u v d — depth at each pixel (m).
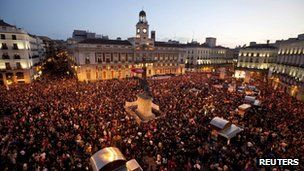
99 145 16.73
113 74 65.50
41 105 25.03
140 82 27.02
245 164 14.38
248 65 77.31
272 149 16.41
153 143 17.08
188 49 95.00
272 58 70.19
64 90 35.47
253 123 22.22
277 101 32.25
